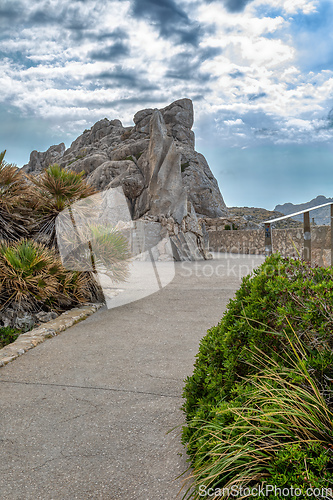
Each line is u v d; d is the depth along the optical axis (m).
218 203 38.75
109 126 55.34
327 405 1.80
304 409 1.79
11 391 3.23
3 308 5.58
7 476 2.12
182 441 2.33
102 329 5.09
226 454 1.72
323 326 1.95
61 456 2.31
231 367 2.31
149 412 2.83
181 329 5.05
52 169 6.23
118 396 3.11
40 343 4.53
